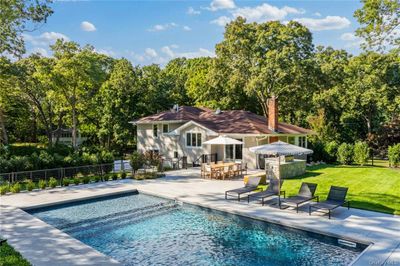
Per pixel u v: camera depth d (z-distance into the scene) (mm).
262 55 38438
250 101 46156
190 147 31297
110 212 14438
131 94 43375
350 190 16781
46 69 33156
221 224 12742
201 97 48031
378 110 45344
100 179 21547
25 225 11734
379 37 20812
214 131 28312
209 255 9672
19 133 52844
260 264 8969
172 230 12102
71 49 34875
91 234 11781
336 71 41250
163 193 17172
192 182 20578
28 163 20906
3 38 21922
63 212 14656
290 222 11555
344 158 28688
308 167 26562
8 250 9078
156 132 35188
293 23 37469
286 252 9773
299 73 36125
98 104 44031
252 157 27203
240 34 38938
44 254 8883
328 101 43625
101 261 8414
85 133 50719
